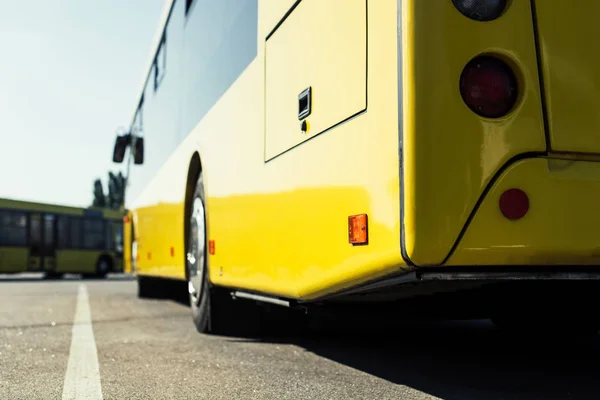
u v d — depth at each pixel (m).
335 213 2.50
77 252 24.12
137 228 9.28
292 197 2.97
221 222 4.30
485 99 2.02
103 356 4.02
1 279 23.14
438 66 2.00
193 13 5.94
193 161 5.49
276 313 4.80
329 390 2.98
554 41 2.10
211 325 4.87
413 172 1.98
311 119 2.77
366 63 2.29
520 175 2.03
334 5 2.58
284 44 3.16
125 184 11.59
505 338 4.54
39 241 22.95
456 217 1.97
